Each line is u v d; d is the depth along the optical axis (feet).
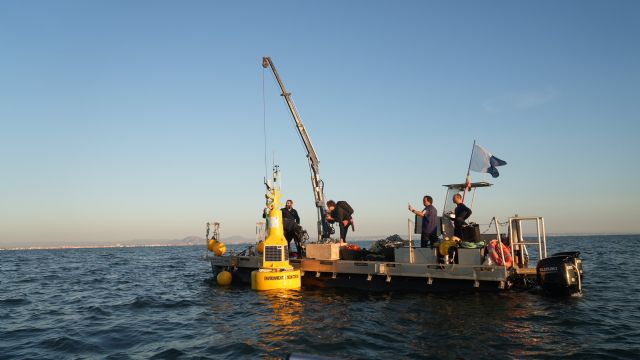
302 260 45.29
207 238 56.59
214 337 26.63
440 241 40.06
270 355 22.39
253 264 48.83
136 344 25.75
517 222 38.93
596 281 51.16
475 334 25.62
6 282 63.67
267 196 44.70
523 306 33.22
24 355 23.88
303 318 30.83
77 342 26.35
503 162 41.88
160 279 65.77
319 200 53.52
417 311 32.14
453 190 44.57
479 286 37.11
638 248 158.81
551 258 34.60
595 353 21.81
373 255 43.37
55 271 86.94
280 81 54.39
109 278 69.10
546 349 22.56
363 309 33.42
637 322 28.40
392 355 21.97
